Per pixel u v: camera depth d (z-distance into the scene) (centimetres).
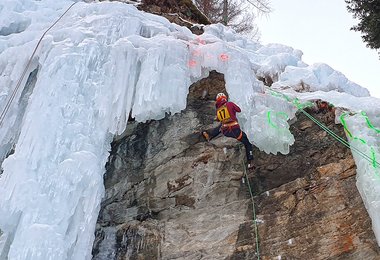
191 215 670
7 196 561
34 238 530
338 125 704
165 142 750
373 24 1176
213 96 791
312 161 677
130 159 752
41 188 578
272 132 697
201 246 637
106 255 670
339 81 884
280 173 682
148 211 693
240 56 770
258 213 649
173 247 646
